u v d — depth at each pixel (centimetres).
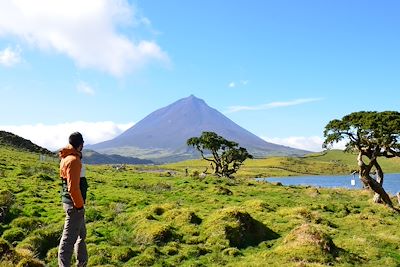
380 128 4309
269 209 3038
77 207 1108
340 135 4659
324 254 1773
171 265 1650
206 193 3966
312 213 2800
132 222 2288
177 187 4400
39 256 1702
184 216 2338
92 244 1798
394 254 1998
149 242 1947
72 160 1112
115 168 8038
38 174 4016
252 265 1634
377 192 4275
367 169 4509
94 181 4444
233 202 3384
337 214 3133
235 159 9519
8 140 10450
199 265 1677
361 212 3369
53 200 2850
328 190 5266
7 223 2139
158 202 3156
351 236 2328
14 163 5200
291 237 1925
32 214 2330
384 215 3322
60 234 1897
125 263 1644
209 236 2073
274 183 6178
